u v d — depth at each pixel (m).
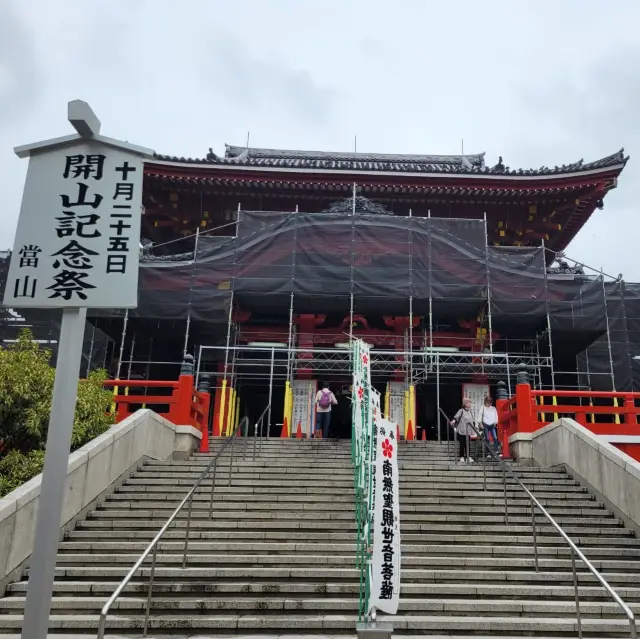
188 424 18.53
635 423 18.00
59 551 11.05
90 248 6.10
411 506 13.15
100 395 15.74
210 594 9.59
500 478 15.18
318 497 13.38
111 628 8.65
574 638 8.67
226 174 30.48
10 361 13.88
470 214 32.59
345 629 8.68
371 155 39.81
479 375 29.16
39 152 6.42
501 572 10.34
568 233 35.00
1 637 8.16
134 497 13.62
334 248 27.42
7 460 13.02
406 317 29.86
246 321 30.39
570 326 27.33
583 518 12.98
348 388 30.38
